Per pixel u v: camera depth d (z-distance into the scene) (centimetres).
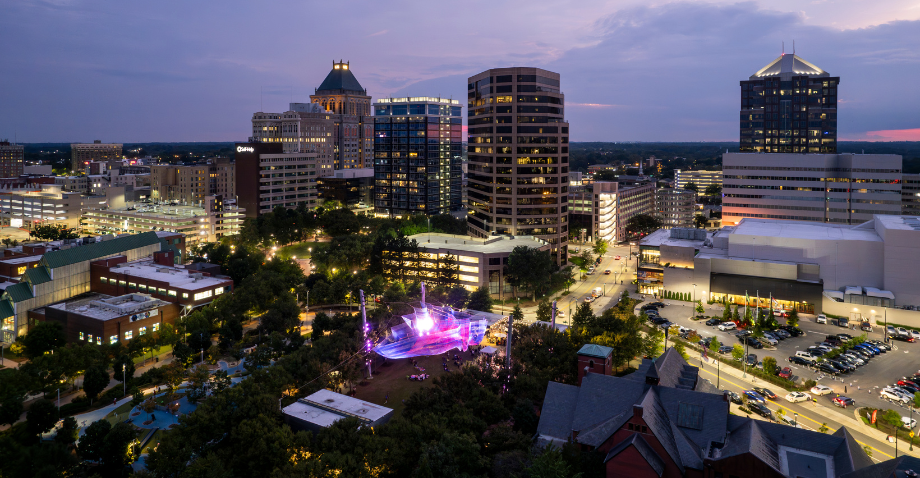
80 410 14675
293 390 13912
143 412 14400
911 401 14362
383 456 10406
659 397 10881
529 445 10875
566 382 14300
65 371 15425
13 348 18250
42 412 12862
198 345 17962
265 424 11712
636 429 10019
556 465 9306
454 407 12088
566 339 16275
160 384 16312
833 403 14488
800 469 9375
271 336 17638
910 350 18262
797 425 13188
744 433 9906
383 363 16900
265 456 10869
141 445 12788
